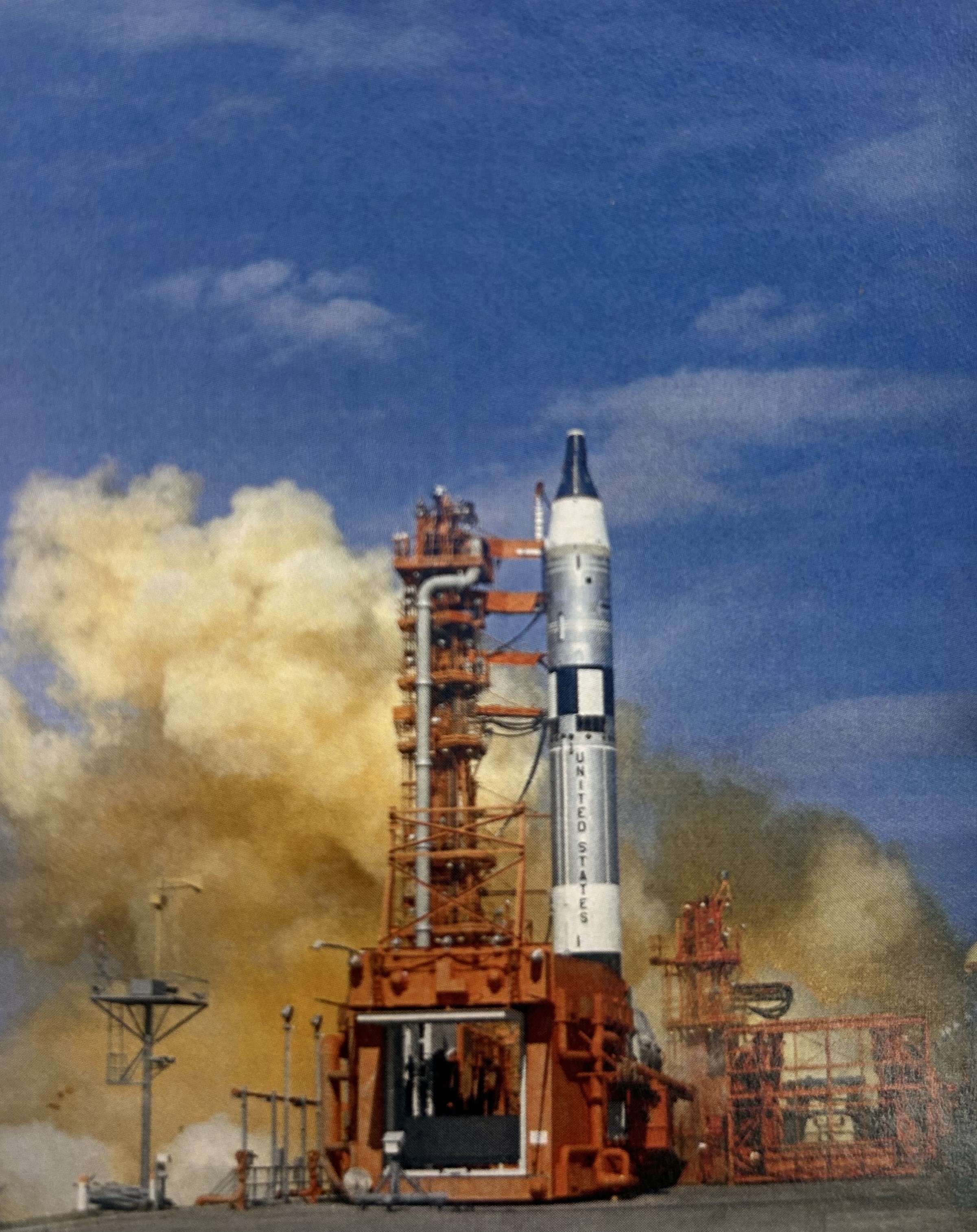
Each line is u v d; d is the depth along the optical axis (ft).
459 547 250.78
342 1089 166.71
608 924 229.25
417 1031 168.76
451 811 188.96
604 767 234.17
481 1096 187.73
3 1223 142.72
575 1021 153.69
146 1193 153.58
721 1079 202.69
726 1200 160.56
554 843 233.76
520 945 158.40
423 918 175.63
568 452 249.14
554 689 237.45
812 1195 166.09
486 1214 142.82
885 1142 189.16
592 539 241.96
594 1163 154.40
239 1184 153.07
